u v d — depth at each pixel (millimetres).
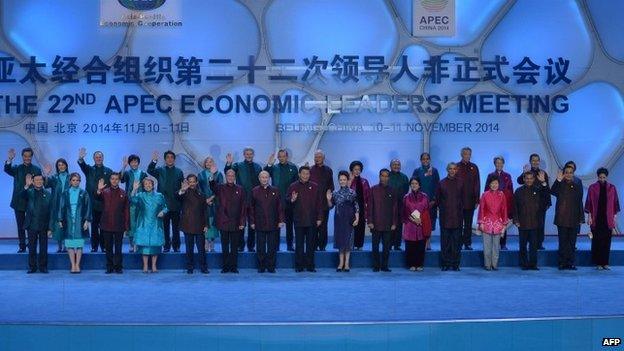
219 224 14953
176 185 15773
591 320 10531
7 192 17609
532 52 17953
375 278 14469
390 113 17828
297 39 17812
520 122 17891
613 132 18016
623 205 18047
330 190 15727
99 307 12109
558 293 13094
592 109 18016
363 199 15906
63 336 10242
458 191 15211
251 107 17766
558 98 17953
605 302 12367
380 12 17844
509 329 10422
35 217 14961
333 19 17844
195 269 15422
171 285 13844
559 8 17969
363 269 15438
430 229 15203
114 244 15258
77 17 17656
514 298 12680
